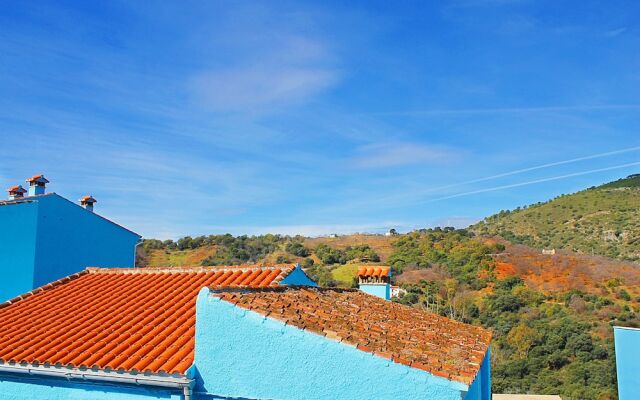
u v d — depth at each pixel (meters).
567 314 50.94
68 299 12.48
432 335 10.02
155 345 8.86
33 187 19.42
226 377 7.17
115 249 21.61
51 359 8.71
